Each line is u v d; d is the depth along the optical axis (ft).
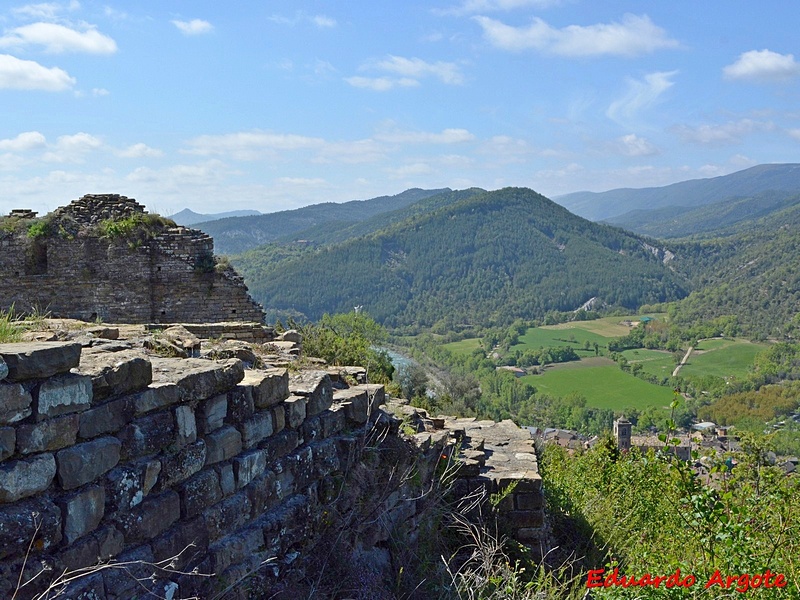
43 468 11.57
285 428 18.84
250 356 22.77
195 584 14.48
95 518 12.44
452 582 21.43
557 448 45.98
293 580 17.51
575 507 32.45
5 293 57.06
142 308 58.23
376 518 21.63
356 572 19.33
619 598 20.65
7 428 11.10
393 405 31.94
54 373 11.97
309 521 18.90
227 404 16.46
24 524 11.05
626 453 42.14
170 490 14.44
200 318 58.95
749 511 22.70
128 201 59.72
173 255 58.44
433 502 25.39
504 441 35.01
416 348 431.43
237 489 16.35
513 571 23.30
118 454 13.14
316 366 26.27
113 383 13.19
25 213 58.65
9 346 12.01
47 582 11.37
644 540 30.53
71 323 24.61
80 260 57.62
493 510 27.37
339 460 21.11
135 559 13.07
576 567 27.55
